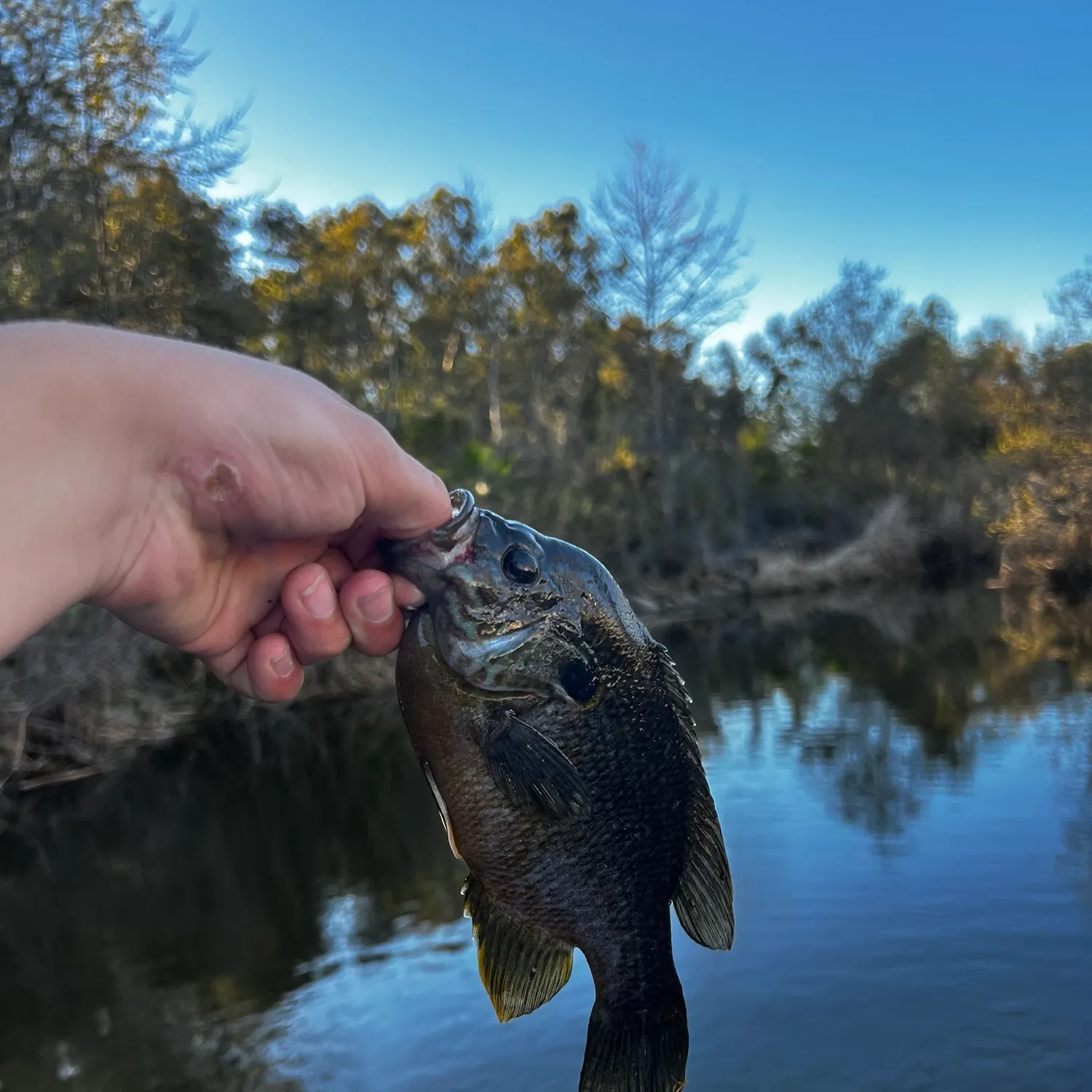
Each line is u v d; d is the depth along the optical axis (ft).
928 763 5.27
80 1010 3.07
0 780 5.30
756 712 7.02
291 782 5.82
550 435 16.40
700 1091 2.45
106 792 5.68
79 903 4.02
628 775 1.05
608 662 1.05
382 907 3.83
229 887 4.12
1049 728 5.94
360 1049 2.77
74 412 0.79
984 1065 2.49
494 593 1.03
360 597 1.05
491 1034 2.80
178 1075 2.66
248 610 1.04
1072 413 15.34
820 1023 2.73
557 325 18.76
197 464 0.86
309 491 0.91
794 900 3.53
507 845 1.03
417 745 1.06
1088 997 2.79
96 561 0.83
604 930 1.03
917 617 12.89
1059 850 3.89
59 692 5.52
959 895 3.50
